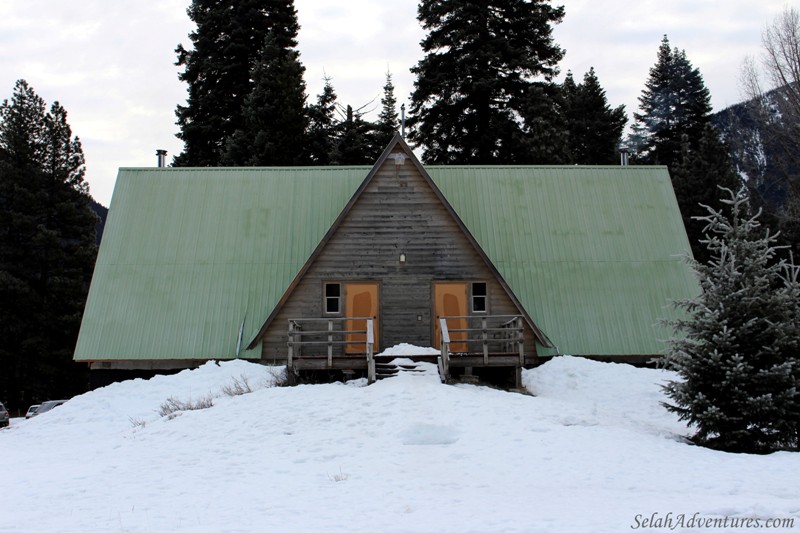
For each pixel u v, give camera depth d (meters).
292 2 55.09
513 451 15.24
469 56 46.28
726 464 14.52
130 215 28.44
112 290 26.55
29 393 50.09
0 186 49.97
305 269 25.33
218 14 53.50
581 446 15.55
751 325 16.97
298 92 50.44
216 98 52.59
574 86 67.69
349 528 9.99
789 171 50.31
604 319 26.23
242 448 16.33
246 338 25.58
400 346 24.64
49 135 52.03
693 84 63.12
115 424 21.17
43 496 12.89
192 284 26.80
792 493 12.16
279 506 11.60
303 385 21.38
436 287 25.58
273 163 48.16
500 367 23.08
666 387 17.78
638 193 29.48
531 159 45.78
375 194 25.84
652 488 12.77
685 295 26.86
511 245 27.81
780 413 16.38
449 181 29.59
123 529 10.36
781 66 45.59
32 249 50.03
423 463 14.68
